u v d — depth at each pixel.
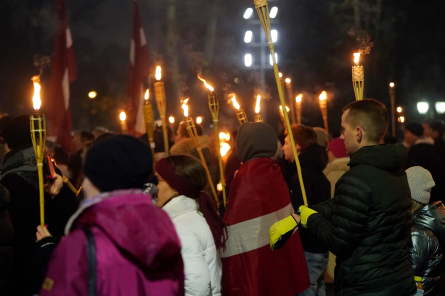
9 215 2.98
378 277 2.67
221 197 6.29
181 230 2.81
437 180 6.87
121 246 1.78
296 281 3.60
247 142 3.71
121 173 1.89
